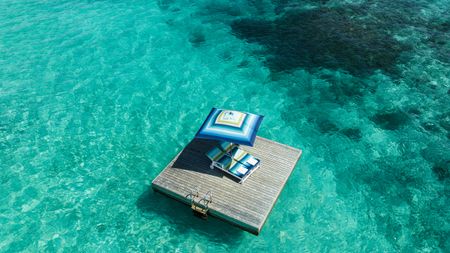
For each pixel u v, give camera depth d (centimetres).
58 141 1614
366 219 1358
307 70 2088
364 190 1461
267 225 1316
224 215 1232
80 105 1798
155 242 1259
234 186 1317
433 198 1435
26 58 2077
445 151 1619
